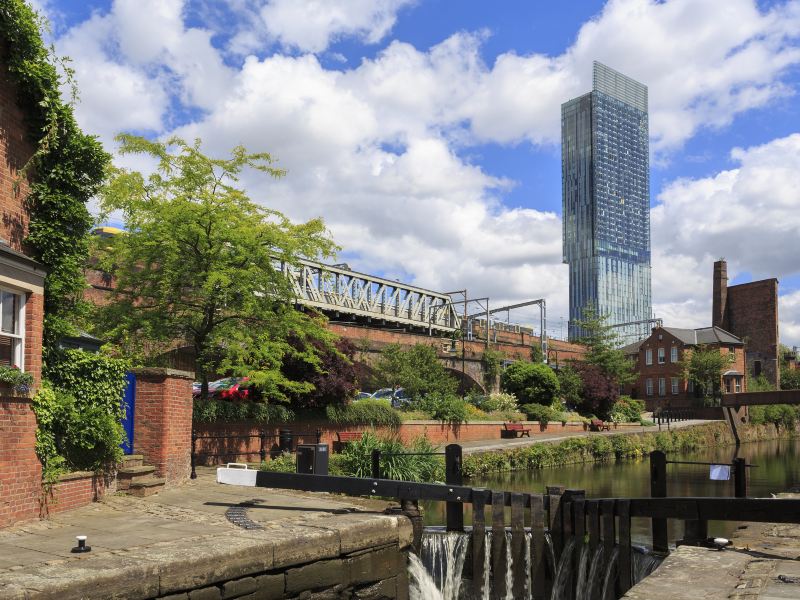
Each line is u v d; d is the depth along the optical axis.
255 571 8.04
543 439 31.92
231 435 19.53
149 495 11.81
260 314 18.61
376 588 9.88
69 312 12.19
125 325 17.36
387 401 27.73
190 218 17.09
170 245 17.12
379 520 10.09
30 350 9.88
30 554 7.47
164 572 7.07
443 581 11.60
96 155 12.42
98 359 11.40
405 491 11.16
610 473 27.38
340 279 41.88
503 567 11.63
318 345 23.11
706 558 8.19
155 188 17.86
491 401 38.88
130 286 18.61
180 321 18.25
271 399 21.73
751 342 78.00
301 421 22.31
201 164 17.86
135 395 12.62
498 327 62.41
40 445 9.63
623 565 10.79
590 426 41.44
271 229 18.33
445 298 52.25
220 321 18.78
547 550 11.84
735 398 22.19
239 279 17.58
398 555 10.44
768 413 56.53
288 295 19.02
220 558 7.64
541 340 55.72
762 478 25.62
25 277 9.81
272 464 16.52
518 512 11.68
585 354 57.56
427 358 36.78
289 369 22.25
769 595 6.40
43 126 11.64
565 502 11.86
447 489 11.66
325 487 11.33
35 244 11.62
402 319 47.06
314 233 19.28
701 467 30.08
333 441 23.58
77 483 10.45
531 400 43.19
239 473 11.63
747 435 52.62
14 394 9.12
